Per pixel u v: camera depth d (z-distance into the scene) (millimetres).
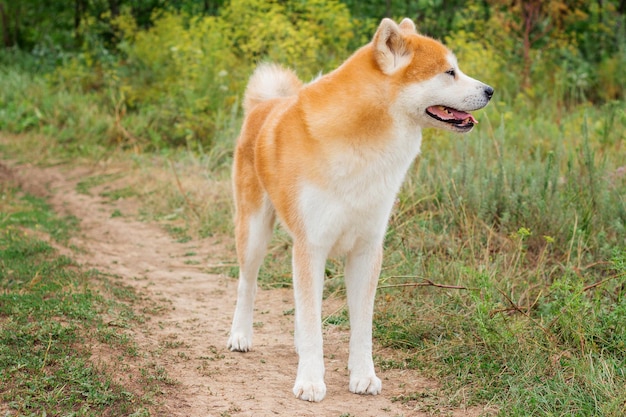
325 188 3924
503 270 5531
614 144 7926
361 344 4148
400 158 3965
